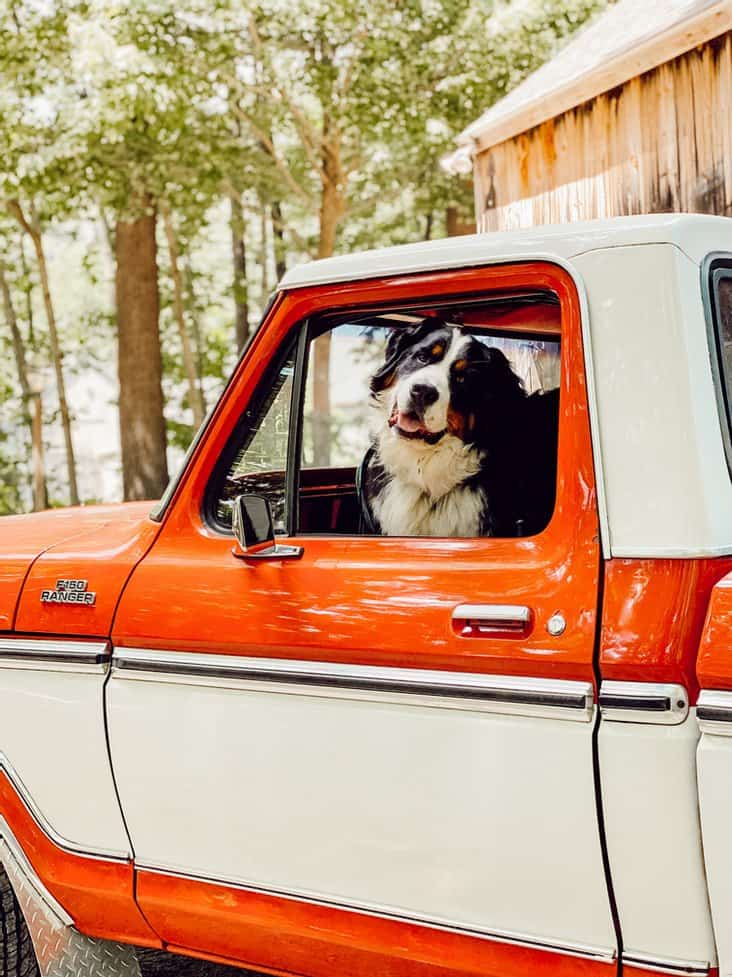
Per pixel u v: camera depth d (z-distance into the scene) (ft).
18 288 93.20
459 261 8.04
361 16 53.21
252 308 99.35
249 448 8.96
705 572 6.81
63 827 9.42
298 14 51.78
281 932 8.35
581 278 7.45
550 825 7.07
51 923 9.57
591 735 6.93
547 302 7.78
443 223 85.71
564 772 7.02
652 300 7.18
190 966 12.48
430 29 55.93
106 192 57.57
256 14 52.49
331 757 7.93
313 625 8.06
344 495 8.91
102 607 9.16
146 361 59.72
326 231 63.62
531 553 7.47
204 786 8.55
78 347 103.19
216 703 8.48
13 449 91.35
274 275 94.79
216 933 8.77
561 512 7.39
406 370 8.46
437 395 8.30
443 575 7.71
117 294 60.23
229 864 8.52
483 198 32.50
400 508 8.41
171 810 8.76
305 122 60.39
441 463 8.23
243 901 8.49
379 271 8.41
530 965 7.26
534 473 7.80
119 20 49.80
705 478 6.89
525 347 7.96
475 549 7.72
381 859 7.76
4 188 57.21
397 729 7.64
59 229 95.25
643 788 6.73
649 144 24.61
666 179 24.22
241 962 8.80
